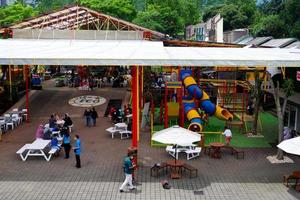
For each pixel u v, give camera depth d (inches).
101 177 748.6
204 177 757.9
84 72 1774.1
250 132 1091.9
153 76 1797.5
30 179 735.7
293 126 1098.1
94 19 1697.8
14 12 3075.8
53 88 1691.7
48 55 778.8
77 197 658.2
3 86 1418.6
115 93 1593.3
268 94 1369.3
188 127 1035.9
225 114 1107.9
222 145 877.2
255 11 3351.4
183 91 1158.3
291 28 2236.7
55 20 1632.6
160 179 743.1
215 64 759.7
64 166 808.9
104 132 1087.6
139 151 911.0
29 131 1101.7
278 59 770.2
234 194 679.1
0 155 880.3
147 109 1147.9
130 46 1088.8
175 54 842.8
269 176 766.5
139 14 3331.7
